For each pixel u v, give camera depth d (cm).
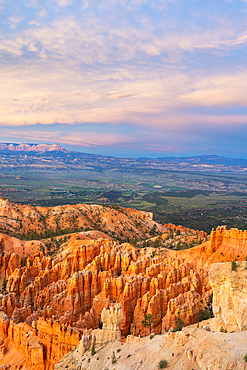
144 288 10181
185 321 8412
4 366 7581
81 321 8425
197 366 4434
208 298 9312
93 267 12112
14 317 9175
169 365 4794
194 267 12088
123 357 5703
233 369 3994
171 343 5369
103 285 10662
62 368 6294
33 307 11150
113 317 6562
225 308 6594
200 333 5075
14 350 8088
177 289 9931
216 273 6806
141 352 5562
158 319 9300
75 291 10181
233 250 11912
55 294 10369
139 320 9438
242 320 5931
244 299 6262
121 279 10456
